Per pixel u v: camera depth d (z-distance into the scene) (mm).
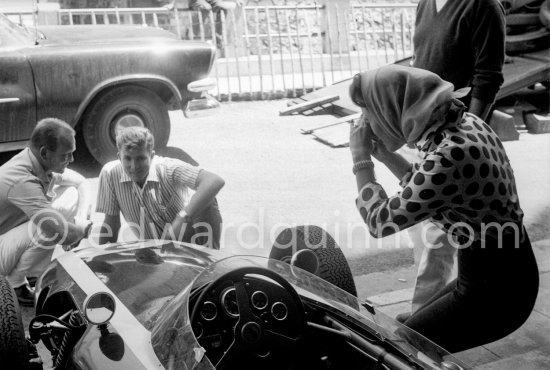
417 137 2805
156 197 4371
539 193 7230
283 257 4020
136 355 2654
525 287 2891
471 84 4258
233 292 2939
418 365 2623
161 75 7465
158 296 3238
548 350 4184
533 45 10172
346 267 3943
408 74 2785
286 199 7074
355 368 2873
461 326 2979
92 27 7934
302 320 2875
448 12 4148
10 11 11688
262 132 9797
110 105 7324
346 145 9016
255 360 2773
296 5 12750
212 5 12195
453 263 4090
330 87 11453
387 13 14609
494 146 2801
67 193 5066
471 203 2760
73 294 3287
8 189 4426
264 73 13375
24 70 6746
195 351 2453
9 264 4559
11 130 6816
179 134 9617
